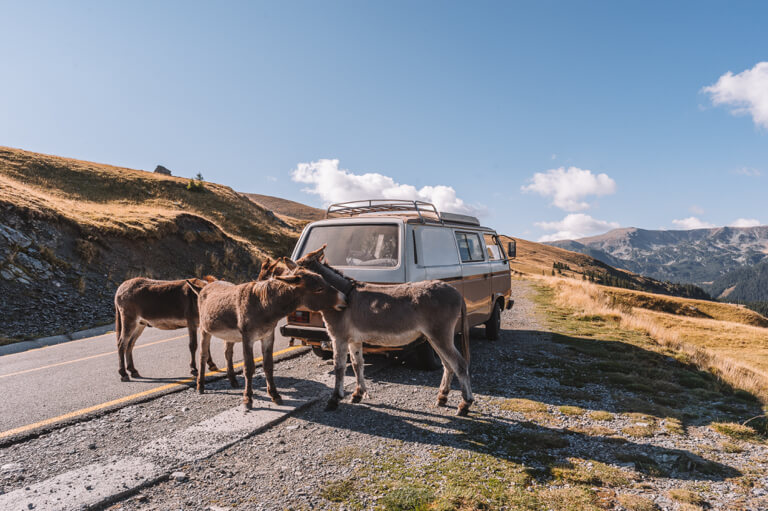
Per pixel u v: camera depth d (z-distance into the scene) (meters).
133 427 4.79
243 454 4.16
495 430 4.76
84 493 3.41
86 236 19.55
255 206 53.41
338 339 5.39
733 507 3.36
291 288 5.06
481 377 6.88
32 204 19.19
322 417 5.12
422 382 6.55
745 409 5.73
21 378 6.80
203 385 5.95
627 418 5.22
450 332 5.16
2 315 11.76
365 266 6.63
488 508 3.25
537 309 16.33
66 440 4.46
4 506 3.23
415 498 3.35
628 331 11.80
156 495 3.45
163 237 24.08
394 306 5.12
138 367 7.41
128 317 6.56
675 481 3.77
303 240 7.40
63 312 12.98
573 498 3.39
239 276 24.78
